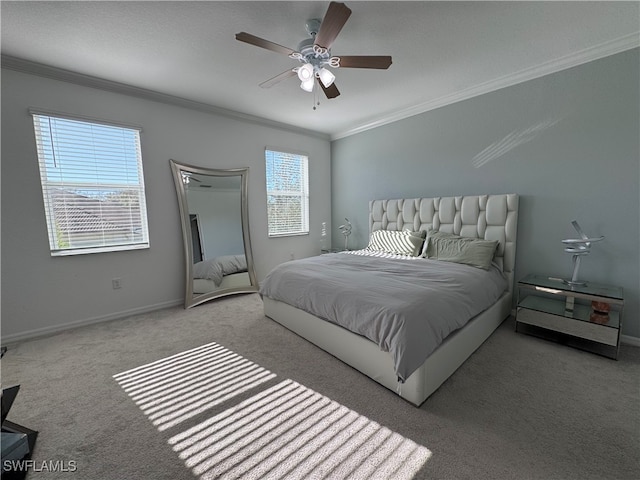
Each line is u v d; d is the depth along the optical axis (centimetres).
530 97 267
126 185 301
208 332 266
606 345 226
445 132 335
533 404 161
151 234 317
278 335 259
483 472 120
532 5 177
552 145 258
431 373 167
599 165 235
